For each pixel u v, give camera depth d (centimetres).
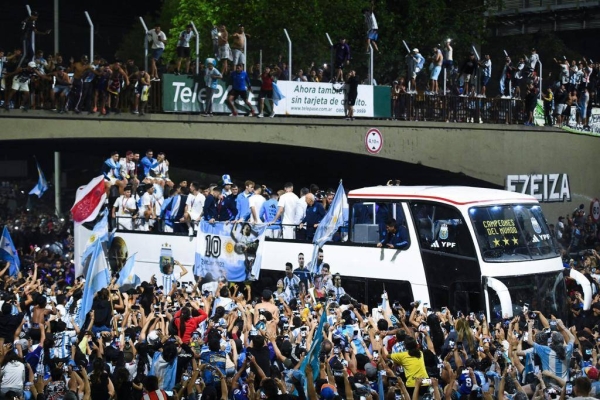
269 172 11512
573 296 6166
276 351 4047
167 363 3881
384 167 9988
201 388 3616
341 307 5184
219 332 4084
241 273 6700
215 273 6794
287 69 8681
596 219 10888
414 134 9375
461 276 5850
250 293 6344
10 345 4184
